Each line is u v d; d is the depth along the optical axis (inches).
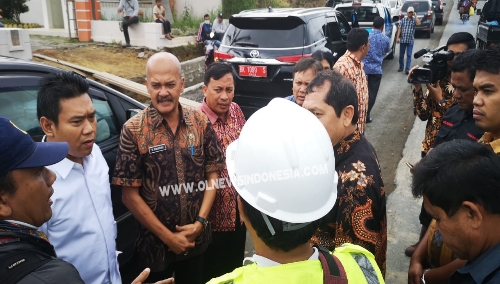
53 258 44.9
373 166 64.2
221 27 423.5
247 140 42.4
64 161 68.7
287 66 217.9
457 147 48.7
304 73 114.1
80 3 399.2
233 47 231.8
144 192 83.1
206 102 106.4
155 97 80.9
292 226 39.9
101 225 72.4
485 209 45.2
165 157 82.1
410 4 570.6
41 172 50.9
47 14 457.4
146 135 81.0
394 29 444.5
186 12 505.4
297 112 43.3
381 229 65.0
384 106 296.0
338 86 65.2
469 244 47.4
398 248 128.4
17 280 40.7
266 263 40.6
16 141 46.8
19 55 233.5
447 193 46.4
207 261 107.3
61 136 68.7
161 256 85.3
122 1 375.9
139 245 87.0
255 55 223.0
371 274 41.9
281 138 40.7
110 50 374.0
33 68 93.4
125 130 80.9
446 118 101.0
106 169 78.0
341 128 65.7
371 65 248.8
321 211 41.9
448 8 896.9
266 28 226.7
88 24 405.7
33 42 389.4
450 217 47.2
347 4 422.3
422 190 49.2
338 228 63.2
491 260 45.4
